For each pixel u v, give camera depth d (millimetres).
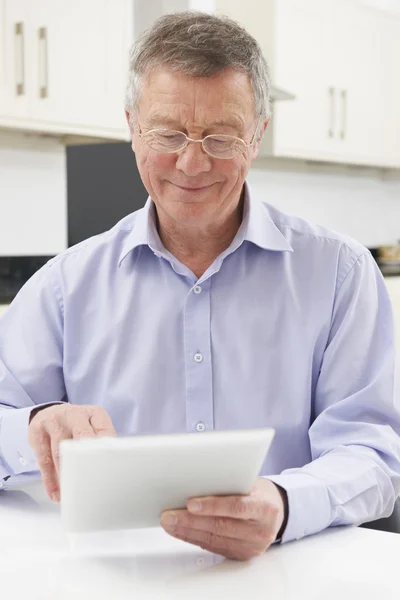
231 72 1259
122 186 3385
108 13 3055
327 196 4691
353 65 4117
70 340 1484
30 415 1261
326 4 3865
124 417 1437
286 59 3652
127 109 1379
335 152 4055
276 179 4301
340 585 935
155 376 1420
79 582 944
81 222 3496
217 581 946
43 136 3348
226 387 1404
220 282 1440
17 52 2787
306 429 1421
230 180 1308
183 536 982
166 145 1279
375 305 1459
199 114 1254
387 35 4363
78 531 957
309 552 1046
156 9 3344
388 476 1247
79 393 1479
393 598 898
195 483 927
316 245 1491
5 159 3242
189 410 1404
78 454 856
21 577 960
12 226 3297
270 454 1397
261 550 995
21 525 1156
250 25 3637
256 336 1419
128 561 1011
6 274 3281
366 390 1354
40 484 1368
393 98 4473
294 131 3764
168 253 1434
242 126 1286
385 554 1039
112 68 3094
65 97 2938
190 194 1302
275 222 1531
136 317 1453
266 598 900
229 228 1441
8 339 1524
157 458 877
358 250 1499
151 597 904
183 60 1241
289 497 1078
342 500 1146
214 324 1422
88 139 3305
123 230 1535
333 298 1449
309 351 1424
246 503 956
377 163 4406
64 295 1496
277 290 1443
